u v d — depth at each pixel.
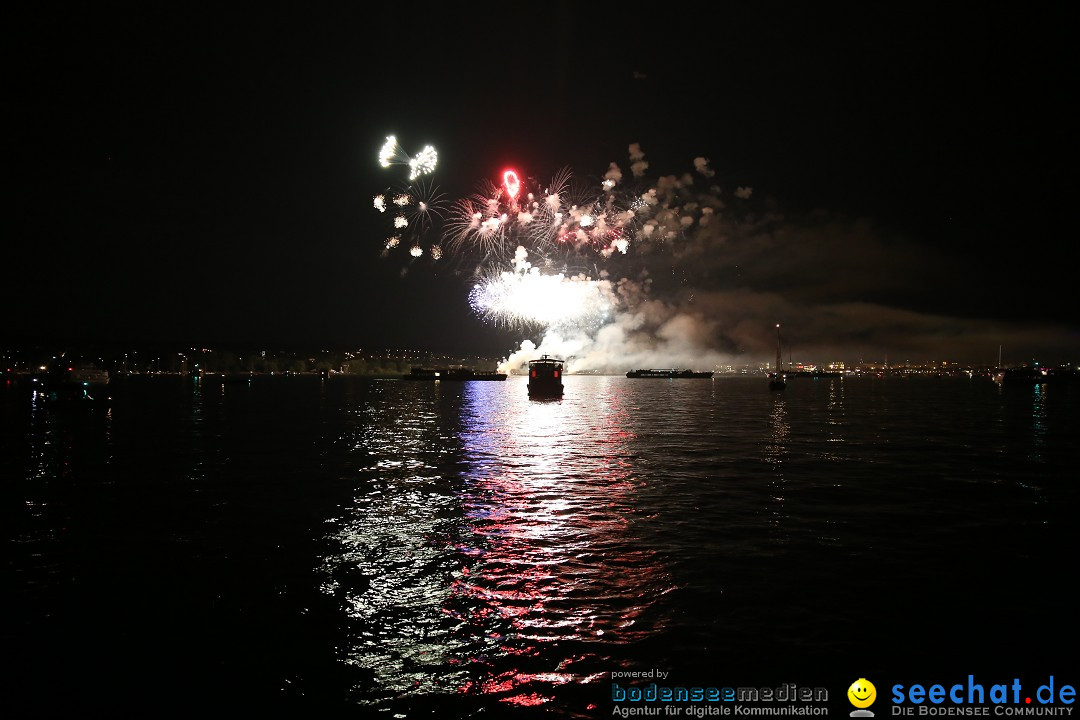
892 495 22.95
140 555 15.58
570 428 51.31
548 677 9.69
